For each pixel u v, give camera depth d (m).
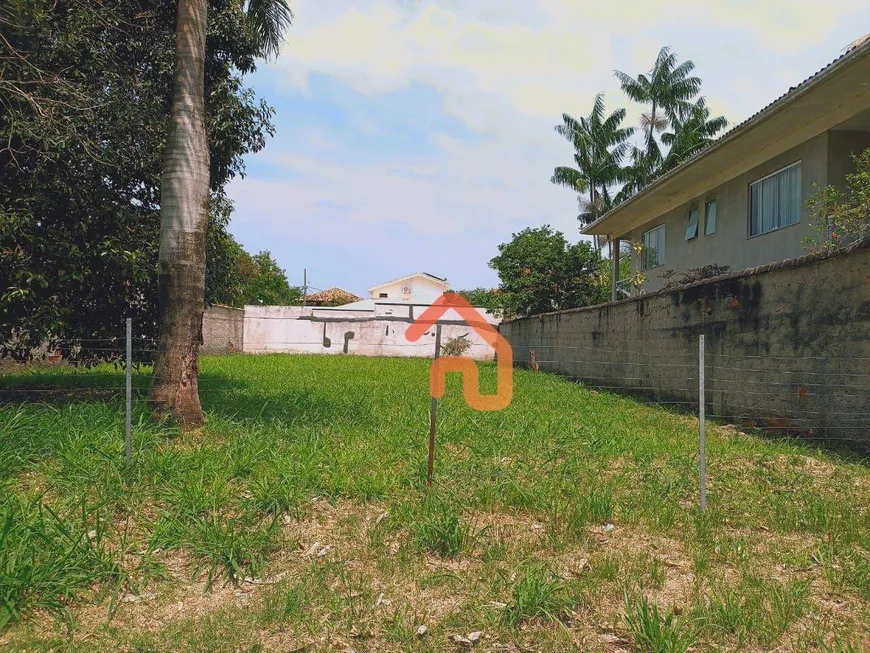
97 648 2.76
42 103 7.61
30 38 7.88
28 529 3.49
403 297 33.00
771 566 3.73
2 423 5.72
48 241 7.66
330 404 8.71
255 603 3.17
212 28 9.70
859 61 8.35
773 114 10.46
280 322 26.80
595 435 7.02
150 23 9.43
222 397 9.15
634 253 19.94
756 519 4.51
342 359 21.44
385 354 26.66
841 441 6.97
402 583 3.41
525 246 21.45
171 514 4.07
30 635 2.83
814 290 7.48
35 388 9.87
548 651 2.79
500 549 3.79
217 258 10.95
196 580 3.44
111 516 4.13
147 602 3.18
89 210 8.23
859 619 3.11
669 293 11.05
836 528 4.26
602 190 36.34
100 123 8.25
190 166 6.88
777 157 12.07
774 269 8.12
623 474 5.59
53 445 5.50
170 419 6.63
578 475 5.42
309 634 2.89
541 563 3.62
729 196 13.93
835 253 7.07
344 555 3.73
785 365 7.95
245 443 5.90
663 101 34.03
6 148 7.28
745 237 13.23
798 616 3.11
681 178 14.77
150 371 12.10
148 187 9.39
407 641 2.83
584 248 21.66
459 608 3.13
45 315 7.70
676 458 6.05
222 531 3.84
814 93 9.55
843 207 9.20
